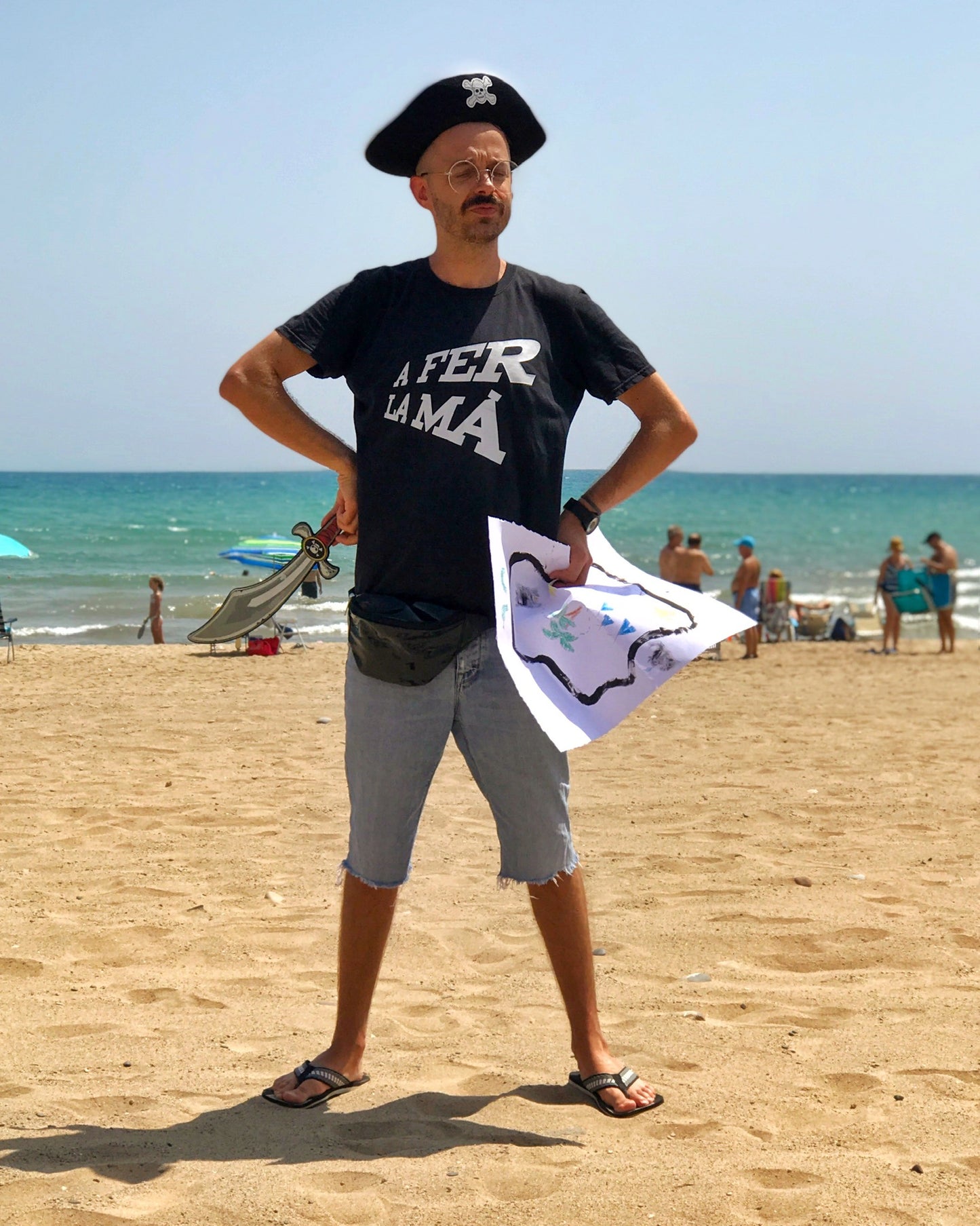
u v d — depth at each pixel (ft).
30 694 34.88
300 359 8.42
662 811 19.69
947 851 17.02
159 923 13.69
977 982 11.87
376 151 8.59
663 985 11.89
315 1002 11.31
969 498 340.18
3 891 14.89
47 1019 10.78
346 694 8.81
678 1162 7.98
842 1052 10.04
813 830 18.37
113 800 20.15
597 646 8.18
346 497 8.87
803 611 64.49
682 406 8.70
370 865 8.84
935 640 61.67
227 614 9.15
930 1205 7.42
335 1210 7.29
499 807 8.70
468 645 8.43
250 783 21.76
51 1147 8.14
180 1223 7.11
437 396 8.22
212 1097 9.09
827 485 476.54
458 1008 11.18
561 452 8.54
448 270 8.50
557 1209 7.32
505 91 8.39
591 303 8.70
